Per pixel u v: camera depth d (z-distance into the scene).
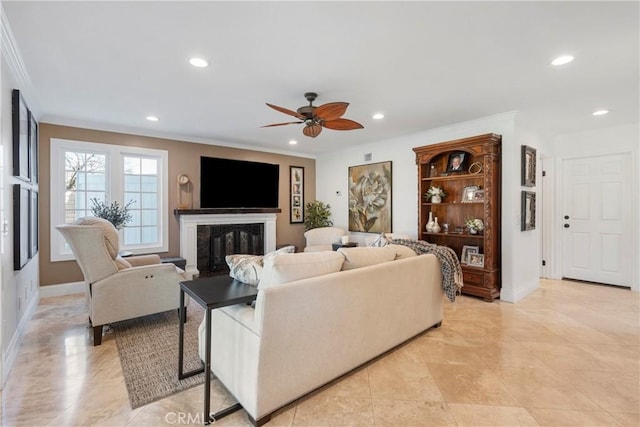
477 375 2.23
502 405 1.90
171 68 2.61
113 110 3.68
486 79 2.84
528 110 3.72
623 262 4.50
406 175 5.04
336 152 6.24
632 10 1.85
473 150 4.00
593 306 3.72
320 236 5.80
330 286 2.00
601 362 2.41
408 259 2.68
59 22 1.96
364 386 2.10
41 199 3.94
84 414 1.81
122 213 4.32
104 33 2.09
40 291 3.93
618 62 2.51
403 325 2.63
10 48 2.20
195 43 2.22
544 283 4.80
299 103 3.43
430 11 1.86
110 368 2.30
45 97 3.25
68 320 3.23
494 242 3.92
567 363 2.39
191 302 3.84
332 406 1.90
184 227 4.94
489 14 1.89
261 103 3.45
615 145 4.47
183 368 2.29
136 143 4.62
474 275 4.04
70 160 4.20
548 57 2.43
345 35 2.12
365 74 2.72
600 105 3.54
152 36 2.13
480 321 3.25
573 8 1.84
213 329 2.15
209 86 2.98
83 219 2.90
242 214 5.55
